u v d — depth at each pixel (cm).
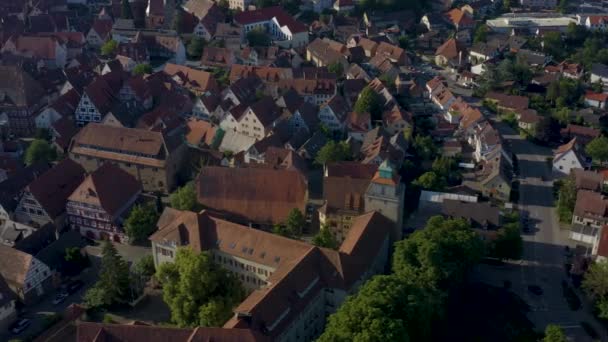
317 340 12975
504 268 18125
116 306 16188
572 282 17538
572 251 18950
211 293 14912
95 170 19750
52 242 18075
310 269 14900
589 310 16475
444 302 15800
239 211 18712
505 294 16888
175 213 17550
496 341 15200
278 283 14038
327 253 15275
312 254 15212
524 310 16388
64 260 17362
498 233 18025
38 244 17838
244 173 19125
